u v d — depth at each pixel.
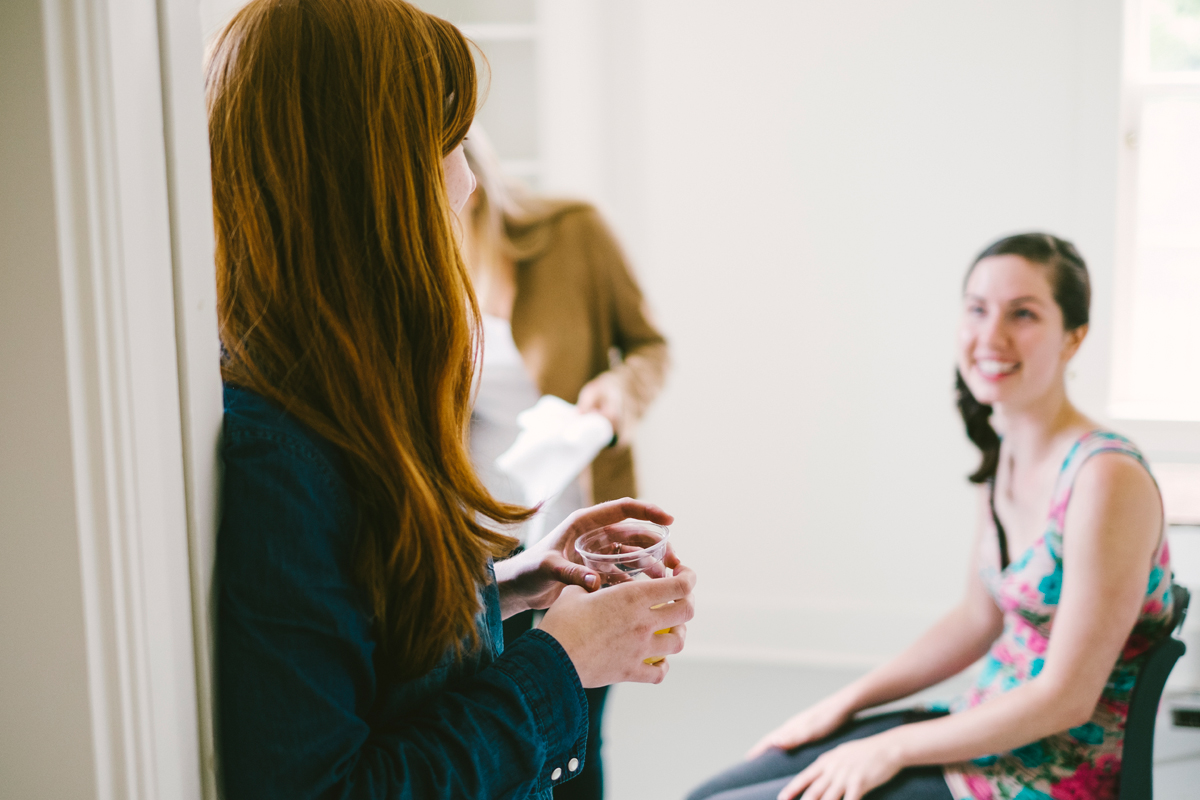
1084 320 1.28
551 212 2.36
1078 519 1.17
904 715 1.46
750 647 3.12
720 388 3.04
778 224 2.94
